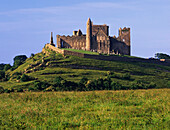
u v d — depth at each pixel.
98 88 109.38
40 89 111.44
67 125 45.91
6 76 151.88
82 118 48.97
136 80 135.12
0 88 109.31
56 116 51.41
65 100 65.44
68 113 52.97
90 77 136.25
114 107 57.62
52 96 70.44
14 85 120.88
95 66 157.00
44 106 59.47
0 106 60.88
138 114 51.94
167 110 54.38
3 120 49.31
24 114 52.97
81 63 157.88
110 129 43.62
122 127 44.34
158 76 154.75
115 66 162.00
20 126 45.59
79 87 109.25
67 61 158.50
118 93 73.25
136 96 69.06
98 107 57.78
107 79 116.44
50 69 148.12
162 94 70.38
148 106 57.81
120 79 136.25
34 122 47.81
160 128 44.16
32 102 64.44
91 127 44.31
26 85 120.19
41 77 134.50
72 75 137.75
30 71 150.12
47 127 45.16
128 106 58.75
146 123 46.78
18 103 64.00
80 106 58.69
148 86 119.44
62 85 110.88
